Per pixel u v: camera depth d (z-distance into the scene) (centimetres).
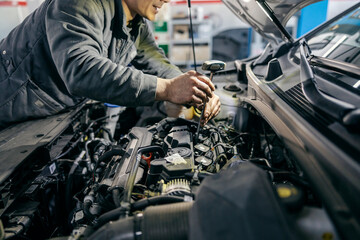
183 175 95
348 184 53
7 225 88
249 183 57
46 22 111
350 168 55
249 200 52
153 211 66
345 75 99
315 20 480
